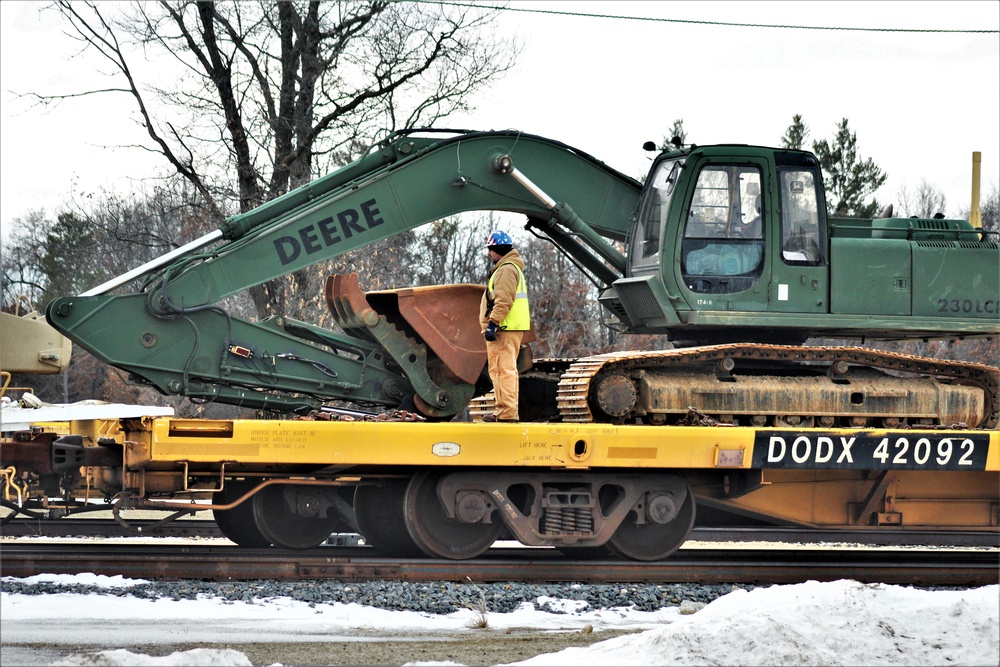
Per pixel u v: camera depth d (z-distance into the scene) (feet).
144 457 114.62
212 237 137.28
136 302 131.95
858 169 400.26
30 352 146.00
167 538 157.28
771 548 166.30
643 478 128.36
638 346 346.33
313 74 286.46
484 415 136.67
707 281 136.77
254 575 113.09
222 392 137.39
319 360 140.56
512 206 147.33
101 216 304.09
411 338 143.43
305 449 116.16
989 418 140.56
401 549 131.03
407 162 143.13
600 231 151.64
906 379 140.15
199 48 282.77
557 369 152.15
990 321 143.43
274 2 282.97
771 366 140.46
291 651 85.25
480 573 118.01
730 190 138.10
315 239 138.62
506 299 127.95
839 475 139.95
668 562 127.54
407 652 86.12
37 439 123.54
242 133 285.02
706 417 130.52
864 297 140.05
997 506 143.13
